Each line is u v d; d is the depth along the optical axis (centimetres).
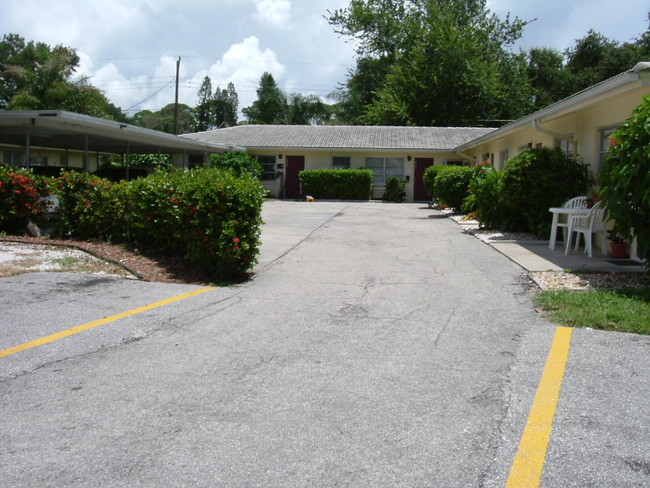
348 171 2703
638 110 659
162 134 1711
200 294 689
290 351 476
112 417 348
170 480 278
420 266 872
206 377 416
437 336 518
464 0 4084
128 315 584
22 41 4272
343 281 768
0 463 293
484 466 290
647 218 667
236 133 3080
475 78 3681
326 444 315
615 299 615
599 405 361
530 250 995
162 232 891
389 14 4172
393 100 3825
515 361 447
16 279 742
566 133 1219
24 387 395
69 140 1761
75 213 1031
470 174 1716
